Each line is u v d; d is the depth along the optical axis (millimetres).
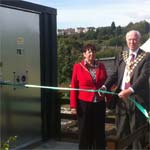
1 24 3066
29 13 3361
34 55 3422
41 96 3516
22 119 3318
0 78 3070
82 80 2941
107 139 1965
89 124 2988
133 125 2699
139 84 2662
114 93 2781
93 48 2939
